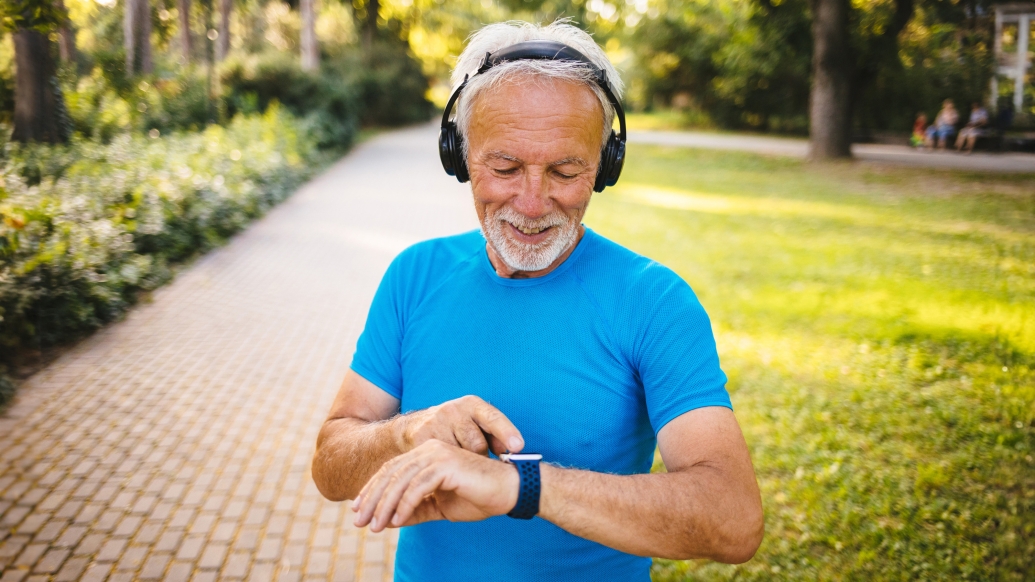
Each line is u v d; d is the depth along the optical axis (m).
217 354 5.59
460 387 1.18
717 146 23.53
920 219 10.60
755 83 30.02
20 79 11.34
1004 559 3.01
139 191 7.92
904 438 4.05
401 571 1.28
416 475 0.88
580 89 1.06
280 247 9.15
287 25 35.78
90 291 5.93
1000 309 6.25
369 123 31.75
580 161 1.08
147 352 5.57
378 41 35.59
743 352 5.38
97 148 10.82
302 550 3.29
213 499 3.66
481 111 1.08
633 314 1.12
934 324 5.89
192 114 17.59
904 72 24.67
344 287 7.54
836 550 3.10
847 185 14.39
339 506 3.62
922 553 3.07
